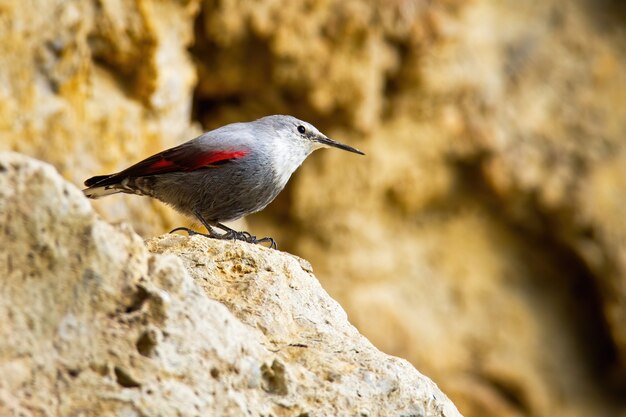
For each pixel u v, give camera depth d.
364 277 16.42
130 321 4.25
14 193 4.11
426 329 16.64
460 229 17.41
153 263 4.45
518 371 17.00
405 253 16.92
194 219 8.23
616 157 17.36
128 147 12.52
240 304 5.52
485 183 17.03
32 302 4.07
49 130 11.78
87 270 4.21
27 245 4.09
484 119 16.89
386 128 16.42
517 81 17.36
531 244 17.67
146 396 4.12
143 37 12.67
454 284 17.17
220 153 7.97
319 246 16.23
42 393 3.97
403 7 15.62
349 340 5.47
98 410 4.04
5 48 11.51
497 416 16.62
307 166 16.03
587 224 17.14
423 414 5.07
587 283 17.67
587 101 17.52
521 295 17.52
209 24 14.30
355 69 15.18
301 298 5.77
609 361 17.52
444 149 16.75
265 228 16.00
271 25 14.58
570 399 17.11
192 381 4.27
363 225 16.45
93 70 12.48
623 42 18.05
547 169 17.12
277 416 4.60
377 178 16.31
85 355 4.12
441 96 16.52
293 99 15.18
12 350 3.97
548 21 17.88
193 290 4.48
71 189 4.22
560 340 17.45
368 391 4.98
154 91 12.82
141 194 8.28
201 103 15.08
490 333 17.12
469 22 16.97
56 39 11.88
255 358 4.59
